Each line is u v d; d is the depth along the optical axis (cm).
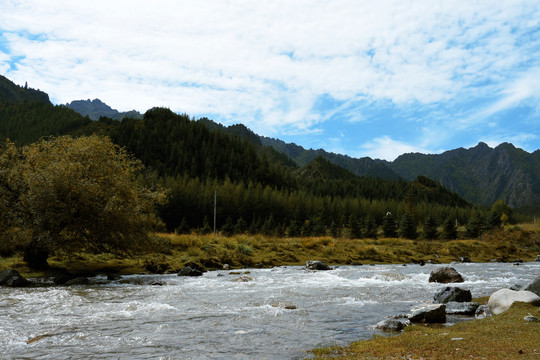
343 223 12044
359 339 852
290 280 2031
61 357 720
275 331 930
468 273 2495
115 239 2253
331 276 2214
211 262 2694
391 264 3209
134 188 2472
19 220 2027
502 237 6019
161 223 3797
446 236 8625
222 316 1101
